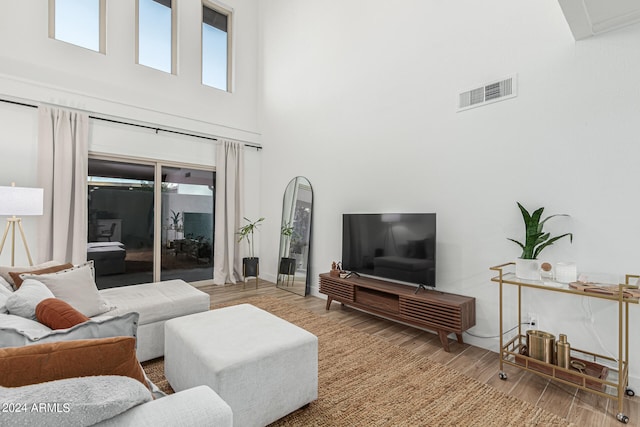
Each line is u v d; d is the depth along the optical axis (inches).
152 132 172.4
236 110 207.8
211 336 70.6
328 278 146.2
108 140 157.5
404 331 120.5
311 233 174.2
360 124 149.2
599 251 84.0
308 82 179.2
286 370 66.5
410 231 119.6
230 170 199.5
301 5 184.4
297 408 68.6
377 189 141.1
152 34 179.2
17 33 134.7
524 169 97.6
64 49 145.9
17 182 133.0
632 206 79.4
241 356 61.7
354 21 152.9
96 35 160.4
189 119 186.2
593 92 85.3
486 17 106.6
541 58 94.5
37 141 137.6
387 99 137.3
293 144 189.3
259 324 78.0
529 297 96.5
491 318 104.7
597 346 84.7
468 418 68.1
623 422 66.7
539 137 94.6
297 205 184.4
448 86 116.4
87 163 149.1
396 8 134.1
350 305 135.9
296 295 172.1
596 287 72.9
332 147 163.8
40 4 140.5
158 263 174.2
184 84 185.3
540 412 70.2
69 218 144.0
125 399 34.0
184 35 186.5
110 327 44.2
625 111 80.5
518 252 98.7
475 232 108.7
